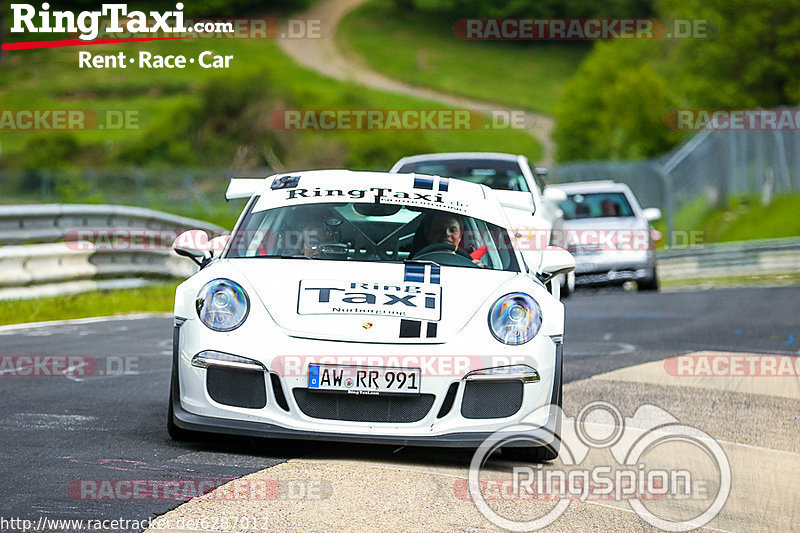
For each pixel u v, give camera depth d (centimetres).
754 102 17688
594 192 5791
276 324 1714
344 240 1975
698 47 18388
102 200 12756
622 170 11219
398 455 1775
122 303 4578
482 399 1705
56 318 3984
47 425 1923
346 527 1334
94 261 4847
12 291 4175
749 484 1748
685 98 18975
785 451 2000
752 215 11838
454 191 2178
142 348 3092
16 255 4172
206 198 14062
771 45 17688
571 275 5134
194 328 1739
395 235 1998
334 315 1717
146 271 5344
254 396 1697
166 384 2470
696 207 12019
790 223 11244
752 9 17738
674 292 5709
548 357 1750
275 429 1675
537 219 3559
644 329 3894
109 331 3541
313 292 1756
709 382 2734
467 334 1719
